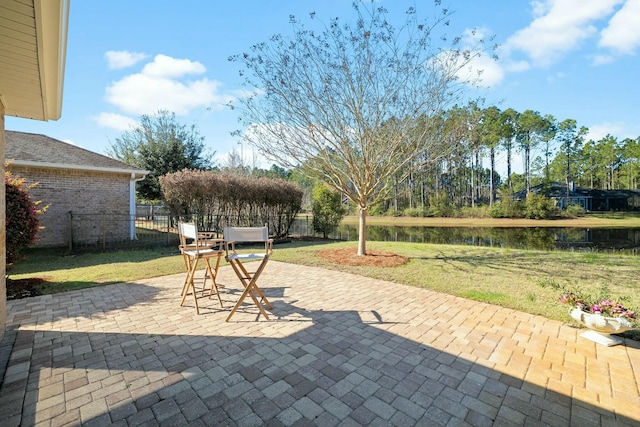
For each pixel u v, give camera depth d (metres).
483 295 4.84
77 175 10.33
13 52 2.46
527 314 4.05
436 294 4.95
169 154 20.34
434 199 32.69
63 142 12.00
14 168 9.18
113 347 3.04
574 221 28.17
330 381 2.48
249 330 3.47
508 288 5.26
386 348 3.06
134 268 6.74
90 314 3.95
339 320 3.80
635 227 24.22
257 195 12.16
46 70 2.82
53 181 9.87
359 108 7.37
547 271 6.60
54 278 5.81
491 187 34.16
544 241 16.08
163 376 2.53
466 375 2.58
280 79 7.31
